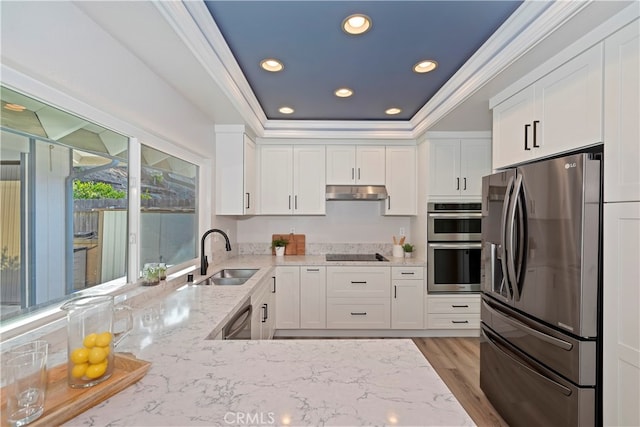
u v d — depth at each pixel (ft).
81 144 4.99
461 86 7.60
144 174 6.73
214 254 10.28
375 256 12.85
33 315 4.12
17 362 2.39
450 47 6.48
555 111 5.57
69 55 4.24
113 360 3.03
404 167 12.26
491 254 6.81
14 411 2.35
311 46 6.45
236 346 3.84
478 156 11.14
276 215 13.00
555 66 5.55
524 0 4.96
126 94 5.51
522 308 5.75
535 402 5.54
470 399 7.56
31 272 4.13
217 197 10.39
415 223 12.58
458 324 11.25
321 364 3.34
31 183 4.11
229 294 6.48
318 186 12.16
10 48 3.45
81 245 5.04
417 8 5.24
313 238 13.42
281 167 12.15
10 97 3.79
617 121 4.38
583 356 4.62
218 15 5.41
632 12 4.18
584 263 4.58
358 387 2.90
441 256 11.26
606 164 4.52
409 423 2.40
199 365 3.34
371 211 13.42
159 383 2.98
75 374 2.77
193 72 6.43
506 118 7.04
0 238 3.72
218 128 10.30
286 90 8.78
